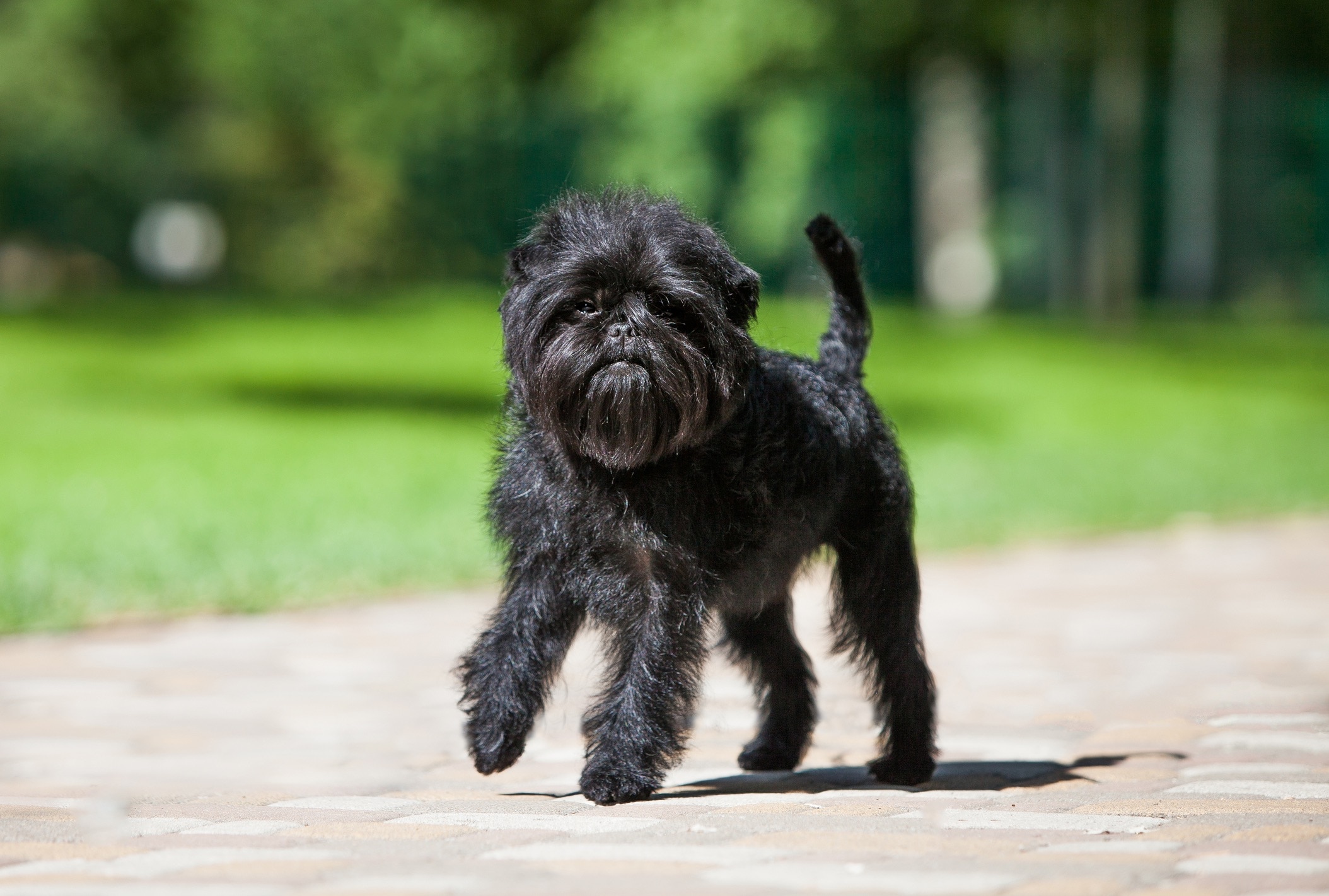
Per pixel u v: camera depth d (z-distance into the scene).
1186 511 14.32
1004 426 20.36
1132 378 26.00
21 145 36.34
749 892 3.87
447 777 5.62
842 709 7.08
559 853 4.31
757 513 5.19
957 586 10.62
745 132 34.84
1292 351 31.09
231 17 36.81
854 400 5.67
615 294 5.03
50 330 27.42
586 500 5.16
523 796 5.25
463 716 6.75
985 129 38.22
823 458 5.38
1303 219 38.22
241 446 16.45
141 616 9.11
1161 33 38.97
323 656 8.14
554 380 5.01
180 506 12.62
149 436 17.08
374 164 36.34
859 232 36.66
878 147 36.25
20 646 8.38
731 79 33.19
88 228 37.09
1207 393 24.53
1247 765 5.59
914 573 5.78
